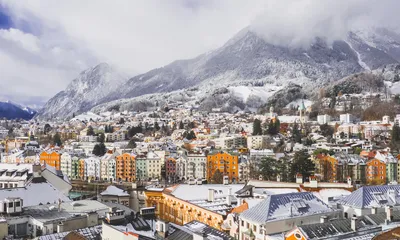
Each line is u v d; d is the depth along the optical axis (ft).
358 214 283.79
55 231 286.46
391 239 209.97
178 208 422.41
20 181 525.34
